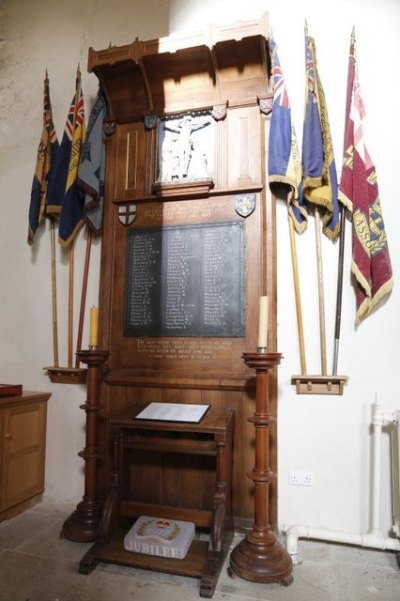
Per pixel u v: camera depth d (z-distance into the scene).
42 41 3.52
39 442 2.86
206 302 2.58
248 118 2.65
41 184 3.16
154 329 2.65
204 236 2.64
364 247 2.34
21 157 3.40
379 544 2.16
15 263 3.24
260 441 2.04
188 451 2.15
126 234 2.80
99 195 2.85
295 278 2.49
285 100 2.50
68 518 2.39
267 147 2.60
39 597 1.78
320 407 2.42
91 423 2.41
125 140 2.88
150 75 2.78
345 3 2.72
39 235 3.20
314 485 2.38
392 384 2.34
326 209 2.50
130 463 2.55
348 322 2.44
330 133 2.54
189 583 1.89
